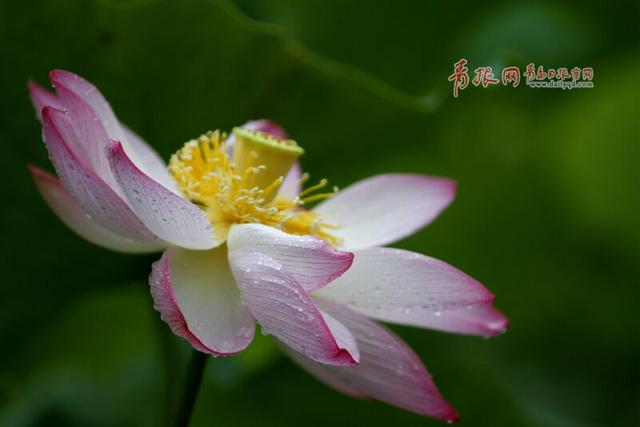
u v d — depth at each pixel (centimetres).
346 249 88
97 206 81
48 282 93
